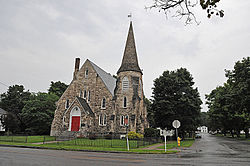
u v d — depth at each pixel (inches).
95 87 1667.1
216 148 981.8
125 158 567.5
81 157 567.5
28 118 1909.4
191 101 1669.5
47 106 1952.5
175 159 561.9
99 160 510.6
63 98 1729.8
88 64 1742.1
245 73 1434.5
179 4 258.4
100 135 1507.1
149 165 442.6
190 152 786.2
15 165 413.1
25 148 826.2
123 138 1434.5
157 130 1843.0
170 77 1781.5
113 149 813.2
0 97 2610.7
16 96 2497.5
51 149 826.8
